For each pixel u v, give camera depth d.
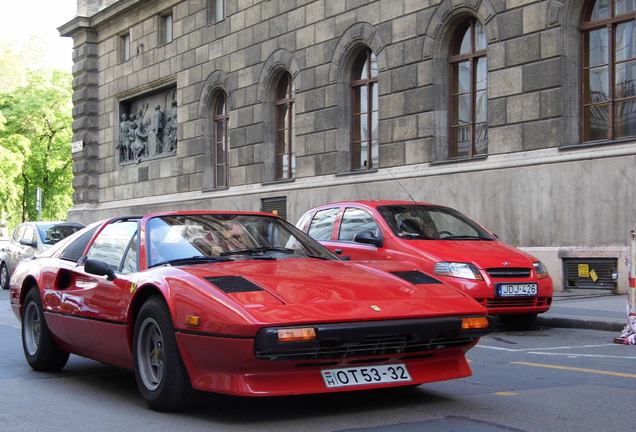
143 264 6.32
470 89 19.30
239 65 27.53
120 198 35.28
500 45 18.03
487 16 18.33
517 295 10.66
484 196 18.14
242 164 27.38
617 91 16.16
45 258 8.09
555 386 6.67
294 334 4.98
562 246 16.42
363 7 22.00
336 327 5.09
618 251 15.24
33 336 7.96
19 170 45.53
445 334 5.54
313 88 23.94
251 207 26.50
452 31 19.64
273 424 5.32
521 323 11.46
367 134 22.50
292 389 5.13
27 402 6.37
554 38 16.88
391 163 20.97
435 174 19.39
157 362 5.76
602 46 16.45
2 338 10.84
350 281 5.78
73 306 6.98
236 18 27.67
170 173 31.75
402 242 10.91
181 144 30.94
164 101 32.91
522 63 17.53
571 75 16.70
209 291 5.33
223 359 5.11
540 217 16.89
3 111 47.34
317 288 5.53
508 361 8.27
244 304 5.12
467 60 19.41
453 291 5.96
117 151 35.66
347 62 22.78
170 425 5.37
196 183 30.08
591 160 15.91
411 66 20.38
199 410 5.78
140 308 5.97
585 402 5.97
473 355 8.78
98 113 37.16
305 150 24.27
